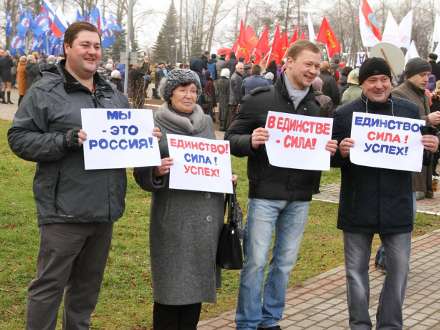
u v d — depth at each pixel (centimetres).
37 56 2472
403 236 468
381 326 476
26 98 394
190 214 432
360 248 470
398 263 467
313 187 482
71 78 400
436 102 887
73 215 391
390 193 463
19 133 387
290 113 469
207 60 2409
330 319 547
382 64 467
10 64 2588
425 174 791
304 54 461
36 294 404
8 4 5459
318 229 867
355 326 469
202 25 5750
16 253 668
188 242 430
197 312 448
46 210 394
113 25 3669
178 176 424
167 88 440
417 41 6291
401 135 459
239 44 2738
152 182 422
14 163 1224
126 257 686
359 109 475
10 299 546
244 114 473
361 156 456
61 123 391
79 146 381
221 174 438
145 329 510
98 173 398
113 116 396
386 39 1828
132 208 909
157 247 436
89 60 396
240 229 442
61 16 3306
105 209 399
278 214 478
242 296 478
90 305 434
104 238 419
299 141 458
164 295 431
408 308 580
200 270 434
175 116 435
